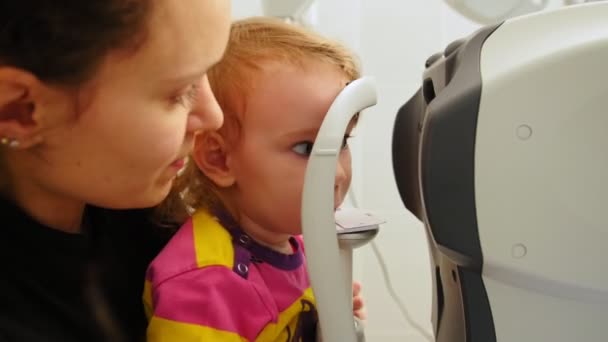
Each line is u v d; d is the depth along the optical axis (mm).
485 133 369
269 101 502
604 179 366
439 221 384
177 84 337
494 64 384
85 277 441
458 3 900
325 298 413
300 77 502
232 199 560
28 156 354
